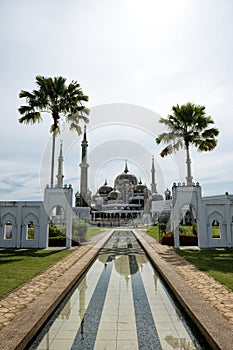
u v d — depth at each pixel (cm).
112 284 688
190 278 651
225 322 380
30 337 361
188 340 376
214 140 1698
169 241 1378
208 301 480
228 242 1305
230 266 802
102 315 470
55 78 1625
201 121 1662
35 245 1309
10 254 1077
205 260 915
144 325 428
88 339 379
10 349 307
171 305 523
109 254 1188
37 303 463
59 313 477
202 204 1334
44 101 1589
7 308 446
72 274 691
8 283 601
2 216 1348
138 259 1063
